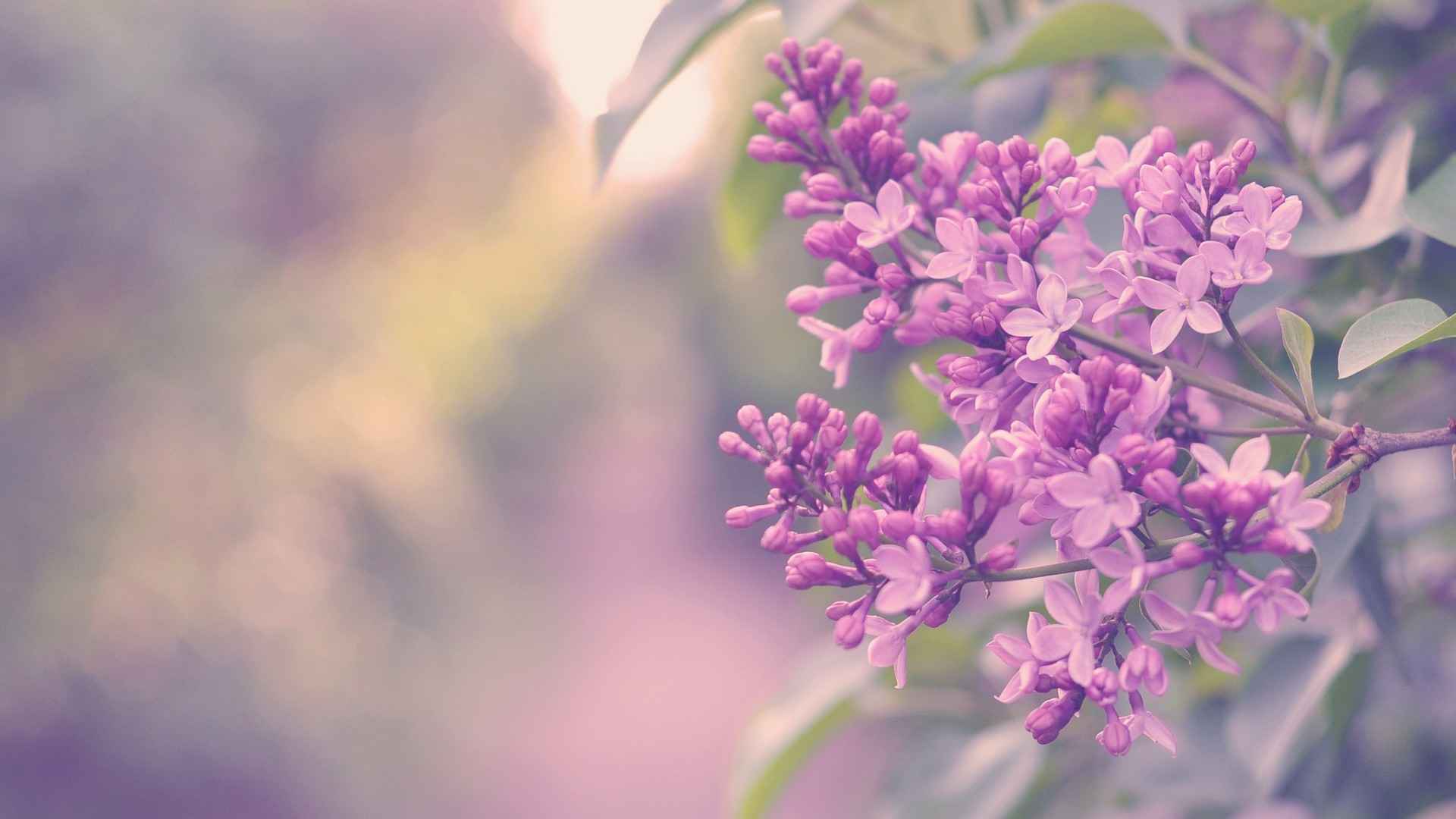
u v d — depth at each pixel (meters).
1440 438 1.03
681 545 17.17
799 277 10.96
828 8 1.62
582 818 9.96
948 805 2.04
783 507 1.12
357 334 11.27
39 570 8.23
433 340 13.93
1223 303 1.06
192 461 9.12
